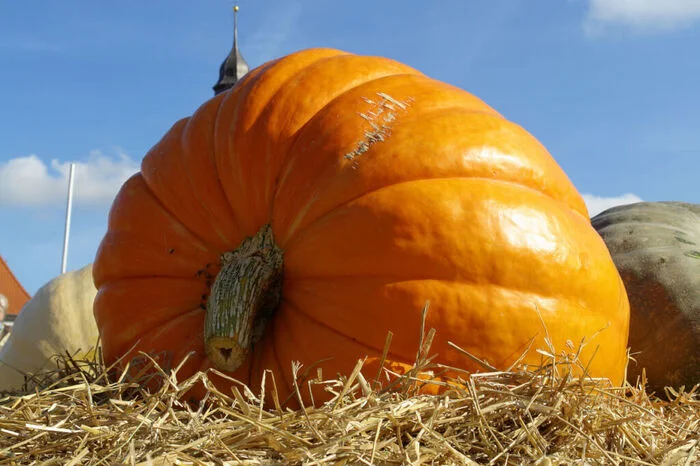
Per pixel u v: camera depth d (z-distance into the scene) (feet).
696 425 8.71
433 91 9.53
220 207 9.68
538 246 8.35
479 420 6.83
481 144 8.80
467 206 8.30
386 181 8.49
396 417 6.63
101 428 6.64
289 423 6.59
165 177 10.16
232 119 9.74
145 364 9.30
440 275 8.11
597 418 7.32
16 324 17.98
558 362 8.21
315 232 8.61
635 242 14.21
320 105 9.58
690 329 12.67
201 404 7.25
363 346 8.17
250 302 8.61
